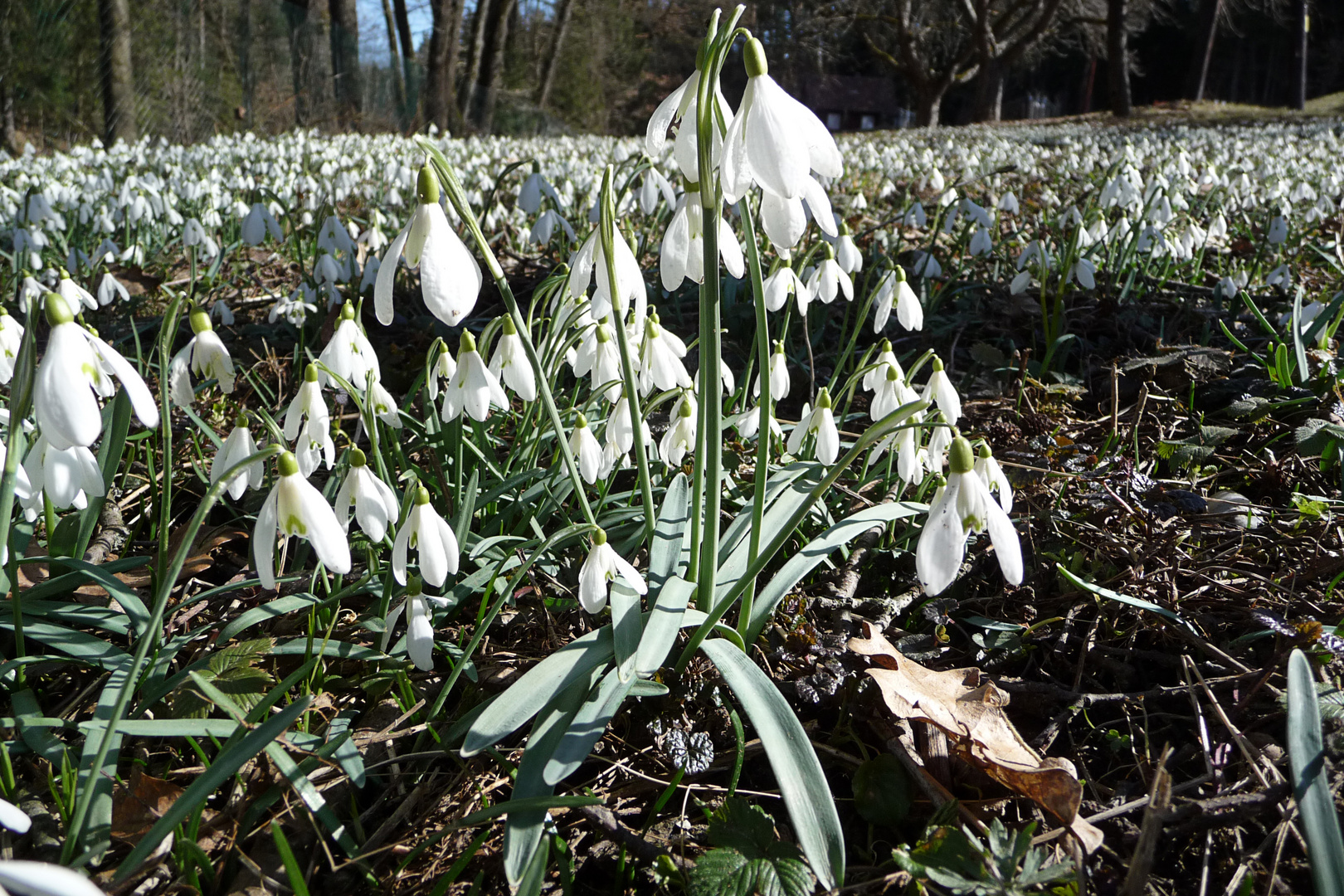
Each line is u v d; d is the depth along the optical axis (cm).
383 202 106
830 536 30
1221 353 50
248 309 66
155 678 26
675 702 27
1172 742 27
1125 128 326
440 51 321
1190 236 66
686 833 24
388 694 28
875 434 23
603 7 466
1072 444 42
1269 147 200
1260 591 31
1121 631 30
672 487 32
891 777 25
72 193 91
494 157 176
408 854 23
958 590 33
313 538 21
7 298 65
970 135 302
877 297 38
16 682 27
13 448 21
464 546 30
